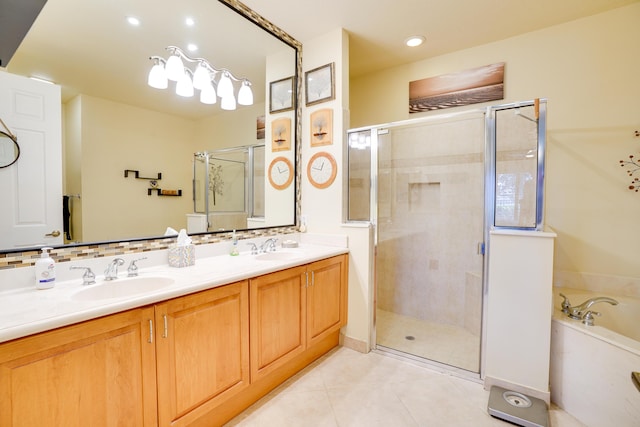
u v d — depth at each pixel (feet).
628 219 7.32
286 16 7.47
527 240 5.81
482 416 5.41
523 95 8.41
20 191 4.30
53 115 4.61
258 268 5.55
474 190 8.38
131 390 3.74
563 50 7.89
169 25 5.89
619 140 7.38
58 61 4.64
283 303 6.08
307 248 7.99
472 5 7.06
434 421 5.28
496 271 6.10
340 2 6.91
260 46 7.63
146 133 5.74
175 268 5.53
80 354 3.33
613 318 7.08
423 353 7.60
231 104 7.13
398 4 6.99
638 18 7.10
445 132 8.91
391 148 9.58
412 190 9.44
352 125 11.34
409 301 9.58
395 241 9.68
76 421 3.30
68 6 4.71
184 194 6.35
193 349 4.42
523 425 5.10
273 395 6.02
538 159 6.02
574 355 5.46
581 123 7.73
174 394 4.18
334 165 8.26
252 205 7.70
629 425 4.64
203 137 6.67
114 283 4.68
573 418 5.37
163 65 5.82
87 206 4.96
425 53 9.46
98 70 5.06
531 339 5.81
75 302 3.63
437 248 9.05
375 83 10.85
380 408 5.64
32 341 2.98
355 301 8.01
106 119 5.18
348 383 6.46
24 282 4.22
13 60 4.24
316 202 8.66
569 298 7.27
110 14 5.16
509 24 7.88
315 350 7.45
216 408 5.08
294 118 8.68
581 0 6.94
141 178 5.66
